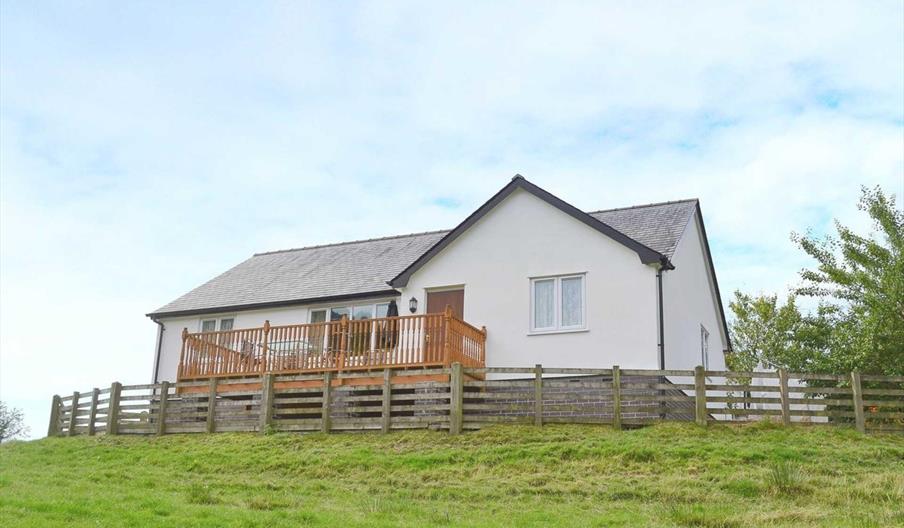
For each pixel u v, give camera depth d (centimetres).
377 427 1927
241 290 2814
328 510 1252
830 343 2200
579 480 1447
